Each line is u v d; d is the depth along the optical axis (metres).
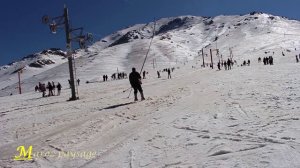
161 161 6.60
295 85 15.96
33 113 17.94
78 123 12.58
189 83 26.88
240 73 31.53
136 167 6.44
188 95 17.67
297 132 7.18
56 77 179.88
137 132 9.70
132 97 21.20
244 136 7.49
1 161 8.20
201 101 14.61
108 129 10.79
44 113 17.41
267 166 5.44
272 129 7.73
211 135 8.03
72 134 10.60
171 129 9.37
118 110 14.96
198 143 7.50
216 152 6.57
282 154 5.87
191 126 9.37
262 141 6.89
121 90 30.20
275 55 130.12
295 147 6.19
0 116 18.36
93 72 183.12
